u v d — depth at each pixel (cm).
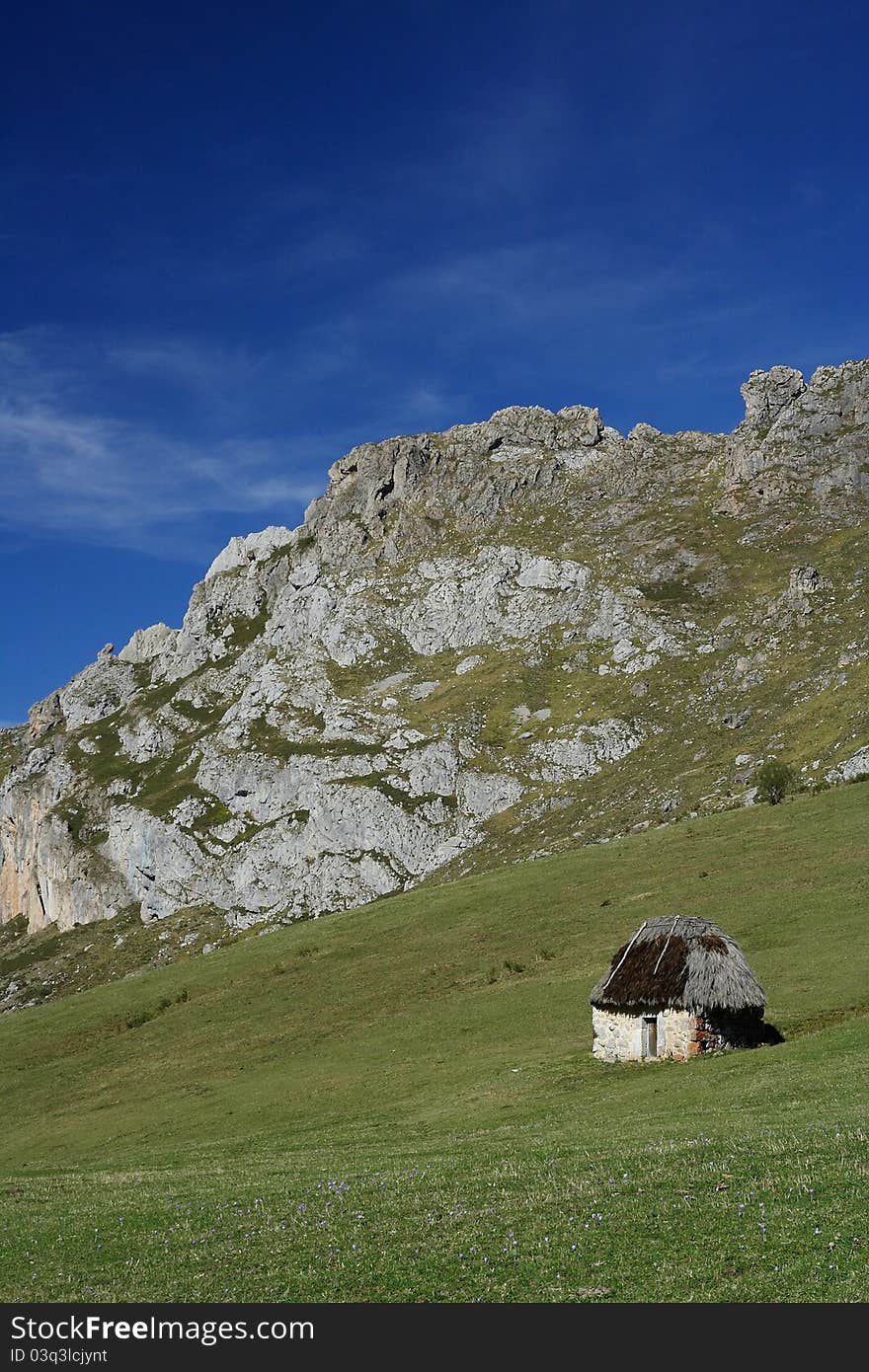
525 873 10000
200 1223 2708
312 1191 2966
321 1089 6025
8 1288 2308
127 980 10244
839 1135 2669
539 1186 2605
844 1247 1909
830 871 7638
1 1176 5131
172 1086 7019
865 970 5631
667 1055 4972
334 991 8169
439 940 8669
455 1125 4556
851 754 12562
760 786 10838
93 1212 3089
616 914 8038
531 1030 6225
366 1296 2011
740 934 6788
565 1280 1959
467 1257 2131
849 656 18375
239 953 10031
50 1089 7644
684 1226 2127
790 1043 4684
